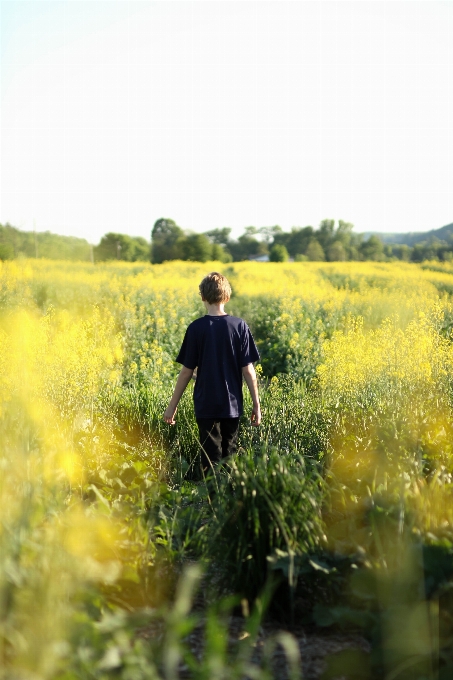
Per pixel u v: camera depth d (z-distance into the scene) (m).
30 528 2.31
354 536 2.81
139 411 5.78
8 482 2.54
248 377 4.30
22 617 1.84
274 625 2.65
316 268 30.56
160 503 3.55
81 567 2.19
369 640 2.38
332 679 2.17
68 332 7.45
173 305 13.00
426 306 12.75
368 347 7.31
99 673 1.84
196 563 3.06
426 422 4.28
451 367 6.48
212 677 1.82
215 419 4.25
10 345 5.69
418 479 3.07
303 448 4.68
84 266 20.30
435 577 2.37
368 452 3.88
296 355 9.92
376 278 24.09
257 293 17.44
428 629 2.14
